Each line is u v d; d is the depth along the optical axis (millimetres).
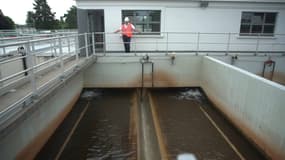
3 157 3824
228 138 6293
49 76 5645
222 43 10938
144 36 10578
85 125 6973
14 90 4660
